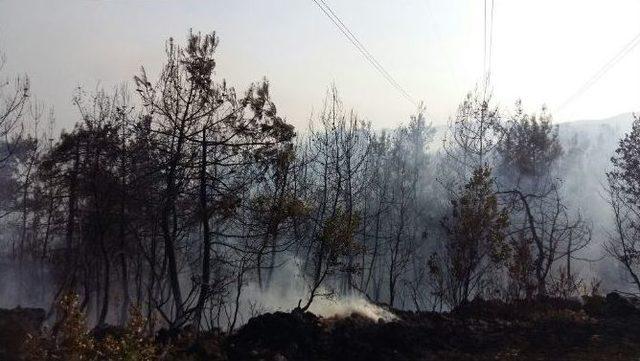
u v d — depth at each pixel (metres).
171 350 11.56
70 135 18.72
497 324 16.12
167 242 17.11
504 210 20.78
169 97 16.73
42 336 10.62
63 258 20.67
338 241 17.44
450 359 12.51
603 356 12.26
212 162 16.98
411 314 18.20
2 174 28.92
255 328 13.48
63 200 22.48
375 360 12.24
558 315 16.94
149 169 17.27
